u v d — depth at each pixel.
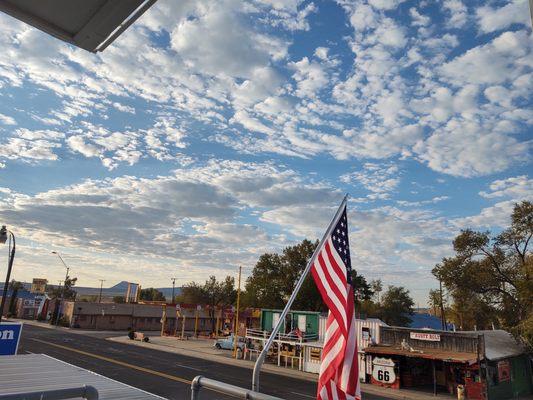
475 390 27.91
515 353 32.28
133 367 30.41
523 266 33.31
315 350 36.00
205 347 50.69
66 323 73.06
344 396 6.21
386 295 87.44
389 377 31.27
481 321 44.22
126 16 2.86
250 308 62.38
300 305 59.69
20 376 6.64
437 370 31.69
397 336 33.72
